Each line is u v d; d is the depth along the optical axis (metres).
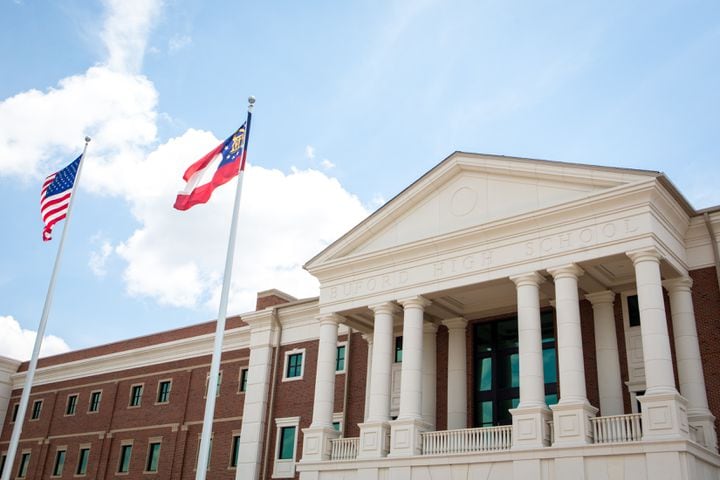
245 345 46.00
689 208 28.42
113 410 52.66
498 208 30.55
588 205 27.59
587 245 27.39
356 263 34.19
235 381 45.41
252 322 44.59
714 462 24.78
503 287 32.12
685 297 28.05
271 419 41.34
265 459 40.56
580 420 25.30
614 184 27.56
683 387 26.86
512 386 33.78
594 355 31.00
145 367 52.28
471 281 30.09
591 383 30.70
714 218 28.30
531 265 28.61
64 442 55.09
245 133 27.62
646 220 26.36
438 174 32.44
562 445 25.23
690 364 26.94
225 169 27.45
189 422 47.06
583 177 28.34
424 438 29.70
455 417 33.91
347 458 31.73
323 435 32.50
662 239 26.88
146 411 50.28
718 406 26.55
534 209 28.77
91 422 53.81
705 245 28.75
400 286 32.47
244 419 42.28
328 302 34.84
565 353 26.52
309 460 32.31
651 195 26.58
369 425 30.94
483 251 30.25
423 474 28.58
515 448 26.33
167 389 50.06
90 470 51.75
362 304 33.53
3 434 60.84
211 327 49.12
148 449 48.69
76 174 33.78
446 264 31.27
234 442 43.53
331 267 35.12
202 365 48.44
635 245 26.30
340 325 40.59
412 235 32.94
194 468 45.28
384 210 33.84
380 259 33.44
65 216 33.12
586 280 30.30
